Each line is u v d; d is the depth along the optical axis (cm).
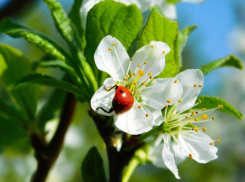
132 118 19
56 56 20
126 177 22
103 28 20
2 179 35
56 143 23
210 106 20
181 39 22
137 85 19
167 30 19
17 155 25
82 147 39
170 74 20
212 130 52
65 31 21
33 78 20
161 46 19
